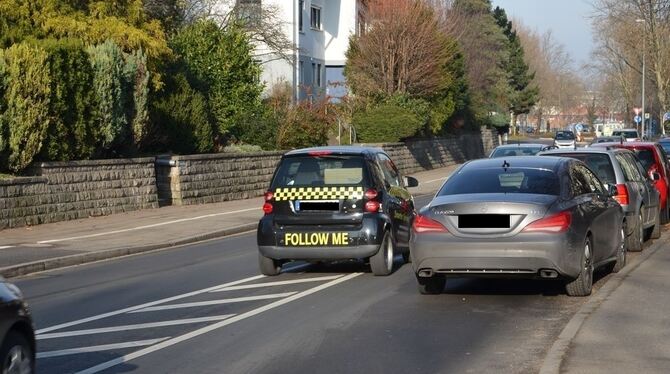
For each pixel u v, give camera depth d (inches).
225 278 567.5
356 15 2146.9
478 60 2632.9
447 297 477.1
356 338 380.5
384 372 324.2
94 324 426.0
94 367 339.9
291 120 1408.7
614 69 2817.4
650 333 364.8
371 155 569.9
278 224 550.3
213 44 1339.8
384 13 1852.9
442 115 2048.5
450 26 2198.6
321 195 545.6
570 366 314.7
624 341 351.3
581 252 446.9
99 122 957.2
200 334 394.6
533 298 469.1
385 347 363.6
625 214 600.4
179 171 1082.7
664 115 1925.4
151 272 613.0
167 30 1347.2
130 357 354.6
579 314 406.6
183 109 1150.3
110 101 962.7
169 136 1128.8
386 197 564.4
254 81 1402.6
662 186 823.7
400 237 585.3
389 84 1872.5
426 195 1368.1
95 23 1029.8
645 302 432.1
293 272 588.1
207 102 1228.5
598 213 486.9
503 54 3011.8
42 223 875.4
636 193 645.3
